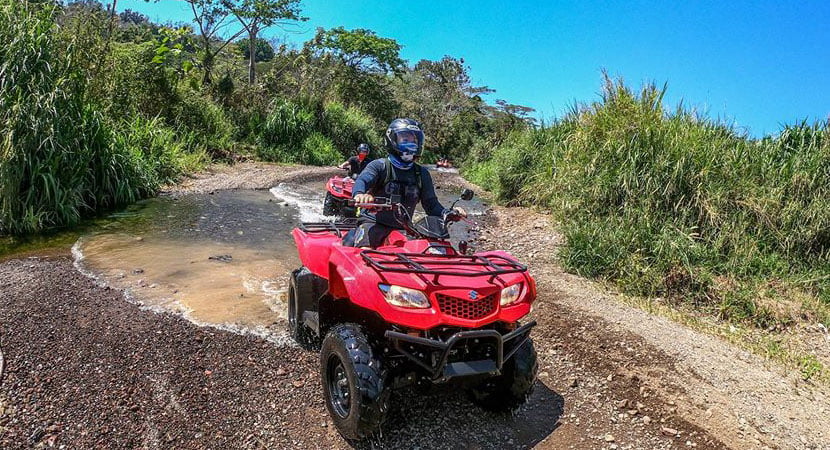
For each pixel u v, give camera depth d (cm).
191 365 408
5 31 898
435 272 320
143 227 881
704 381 443
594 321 545
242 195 1248
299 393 385
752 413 403
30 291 537
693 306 631
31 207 842
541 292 627
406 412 376
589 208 888
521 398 367
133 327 466
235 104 2097
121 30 1686
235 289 591
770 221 761
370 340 338
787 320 596
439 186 1722
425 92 4406
